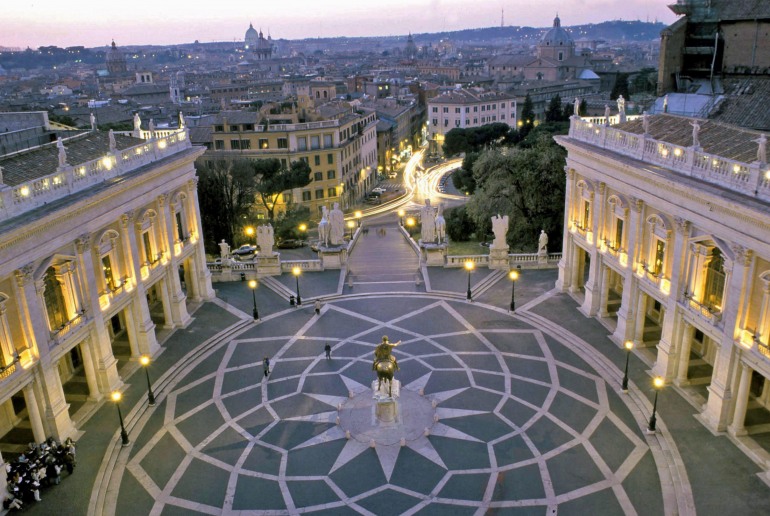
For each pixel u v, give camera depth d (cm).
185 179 5372
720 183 3506
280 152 11838
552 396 4084
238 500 3228
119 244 4391
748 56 6894
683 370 4012
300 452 3597
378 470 3419
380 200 13825
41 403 3538
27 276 3359
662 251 4153
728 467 3275
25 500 3189
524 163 7162
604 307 5091
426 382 4303
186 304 5653
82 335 3903
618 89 18100
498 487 3259
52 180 3653
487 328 5119
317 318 5434
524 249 7219
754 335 3284
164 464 3522
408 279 6288
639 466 3372
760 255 3162
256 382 4388
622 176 4503
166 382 4384
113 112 15338
